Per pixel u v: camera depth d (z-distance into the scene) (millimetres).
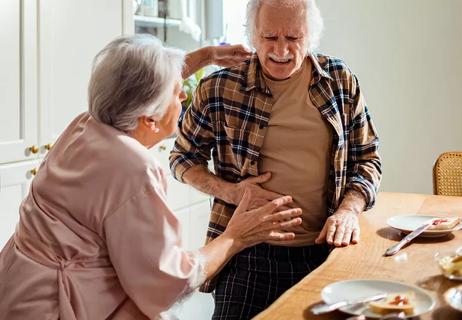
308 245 1912
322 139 1878
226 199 1905
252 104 1878
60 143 1486
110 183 1342
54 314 1332
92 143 1396
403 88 3908
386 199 2297
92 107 1428
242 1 3994
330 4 4039
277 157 1879
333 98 1884
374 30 3941
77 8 2635
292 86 1870
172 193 3293
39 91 2477
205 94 1941
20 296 1345
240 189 1879
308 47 1820
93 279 1356
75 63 2643
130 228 1326
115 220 1330
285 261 1900
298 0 1741
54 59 2535
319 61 1923
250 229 1604
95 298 1353
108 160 1357
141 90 1393
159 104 1430
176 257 1363
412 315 1133
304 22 1743
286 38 1736
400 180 3984
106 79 1398
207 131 1978
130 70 1388
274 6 1730
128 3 2943
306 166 1879
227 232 1597
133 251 1324
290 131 1870
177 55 1482
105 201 1339
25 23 2389
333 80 1904
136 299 1341
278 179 1886
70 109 2639
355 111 1942
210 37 3852
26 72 2410
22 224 1414
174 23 3557
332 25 4051
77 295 1337
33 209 1393
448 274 1348
